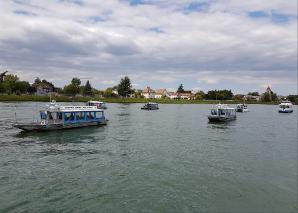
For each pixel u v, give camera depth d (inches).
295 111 7037.4
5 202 975.6
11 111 4175.7
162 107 7534.5
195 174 1320.1
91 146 1861.5
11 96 7313.0
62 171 1307.8
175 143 2039.9
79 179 1207.6
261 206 1010.1
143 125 3105.3
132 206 976.9
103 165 1414.9
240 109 6333.7
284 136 2554.1
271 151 1860.2
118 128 2783.0
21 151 1681.8
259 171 1396.4
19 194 1040.2
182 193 1096.8
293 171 1405.0
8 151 1675.7
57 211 925.8
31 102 6894.7
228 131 2780.5
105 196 1046.4
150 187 1141.7
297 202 1042.7
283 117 4886.8
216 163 1515.7
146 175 1282.0
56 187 1114.7
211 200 1043.9
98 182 1179.3
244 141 2219.5
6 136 2151.8
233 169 1417.3
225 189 1149.7
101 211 936.3
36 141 1991.9
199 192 1110.4
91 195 1050.7
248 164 1519.4
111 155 1621.6
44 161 1466.5
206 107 7785.4
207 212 954.7
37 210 927.7
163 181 1213.1
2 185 1118.4
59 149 1753.2
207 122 3595.0
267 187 1181.7
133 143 1998.0
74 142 1988.2
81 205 971.3
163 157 1605.6
